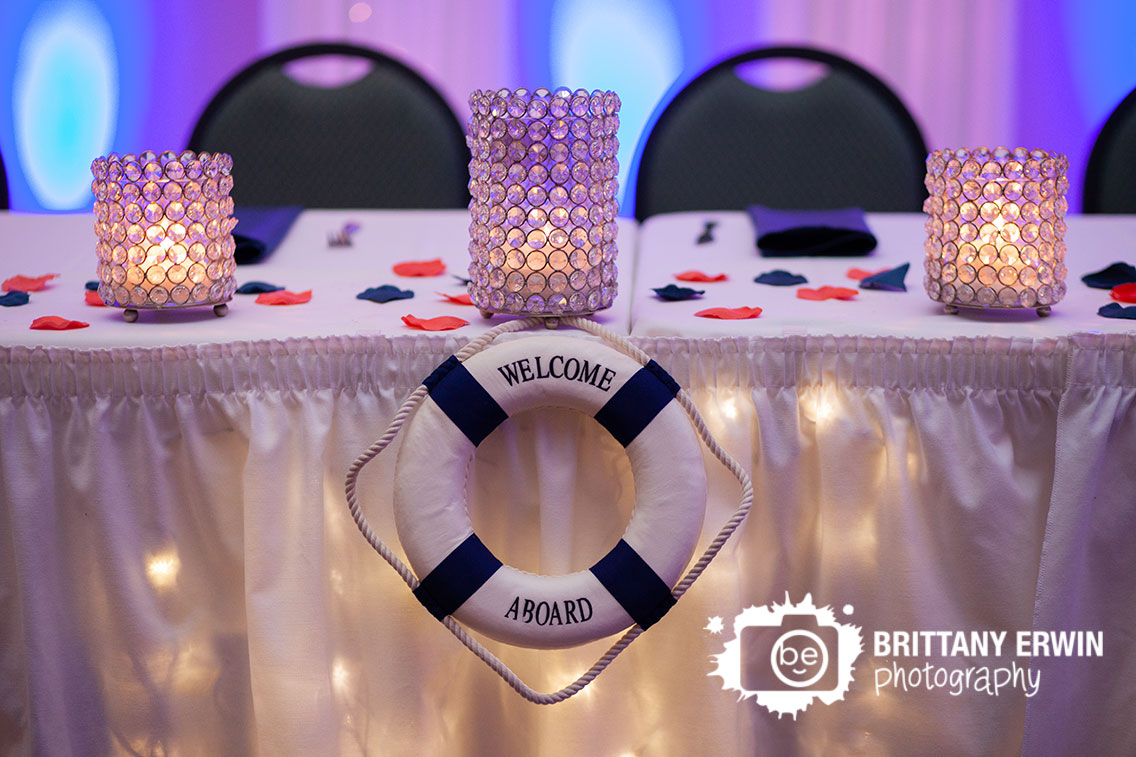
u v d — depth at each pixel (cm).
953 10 276
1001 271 121
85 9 279
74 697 122
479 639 123
